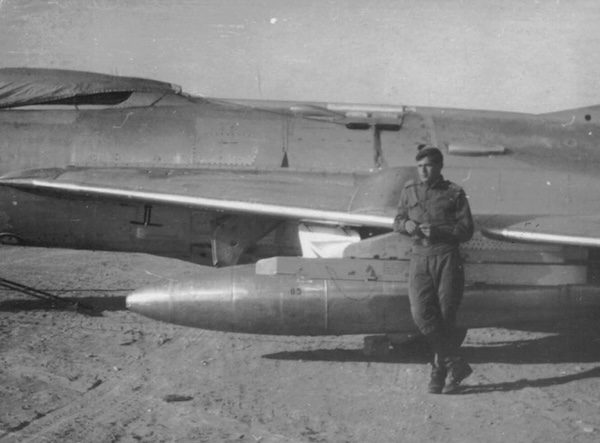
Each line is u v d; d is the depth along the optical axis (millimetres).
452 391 5660
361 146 8594
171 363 6426
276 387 5789
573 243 6340
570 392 5719
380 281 6379
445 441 4613
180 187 7812
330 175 8273
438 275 5566
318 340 7418
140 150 8586
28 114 8938
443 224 5559
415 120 8945
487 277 6445
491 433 4758
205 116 8812
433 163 5621
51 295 8828
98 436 4570
